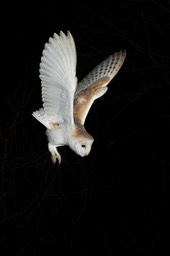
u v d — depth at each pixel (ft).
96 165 48.55
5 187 48.06
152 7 44.60
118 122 49.42
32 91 46.06
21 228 48.24
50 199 49.24
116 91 47.01
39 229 49.62
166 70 45.44
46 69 22.48
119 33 45.29
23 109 47.57
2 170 46.80
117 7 45.01
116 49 45.65
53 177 47.03
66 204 47.88
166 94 47.50
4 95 48.34
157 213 49.57
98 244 49.42
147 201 49.57
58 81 22.67
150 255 49.67
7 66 48.34
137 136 49.57
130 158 49.60
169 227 49.52
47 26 48.06
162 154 49.47
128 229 50.06
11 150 47.29
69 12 46.93
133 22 44.57
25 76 47.39
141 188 49.49
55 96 23.21
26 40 48.24
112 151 49.47
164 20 44.86
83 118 26.02
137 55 44.91
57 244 49.42
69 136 23.66
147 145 49.39
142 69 44.52
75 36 45.85
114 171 49.47
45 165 47.11
